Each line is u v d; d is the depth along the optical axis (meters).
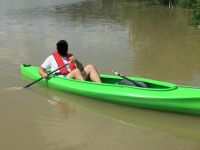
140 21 22.08
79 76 8.60
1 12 26.52
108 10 29.03
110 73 10.32
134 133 6.54
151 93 7.44
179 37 16.14
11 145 6.06
